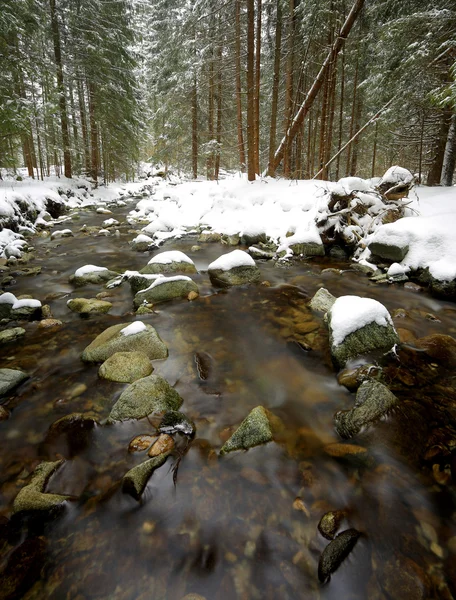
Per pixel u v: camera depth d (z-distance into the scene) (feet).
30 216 38.63
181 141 72.69
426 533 6.24
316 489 7.20
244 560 5.92
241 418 9.45
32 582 5.61
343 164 78.95
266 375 11.56
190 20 43.11
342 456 7.98
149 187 82.64
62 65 53.21
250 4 34.73
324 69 35.37
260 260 26.30
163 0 61.41
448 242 19.45
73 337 14.33
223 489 7.25
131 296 19.06
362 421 8.73
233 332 14.79
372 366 11.23
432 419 9.03
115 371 11.21
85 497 7.11
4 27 33.27
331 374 11.52
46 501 6.81
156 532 6.41
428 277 18.86
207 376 11.48
